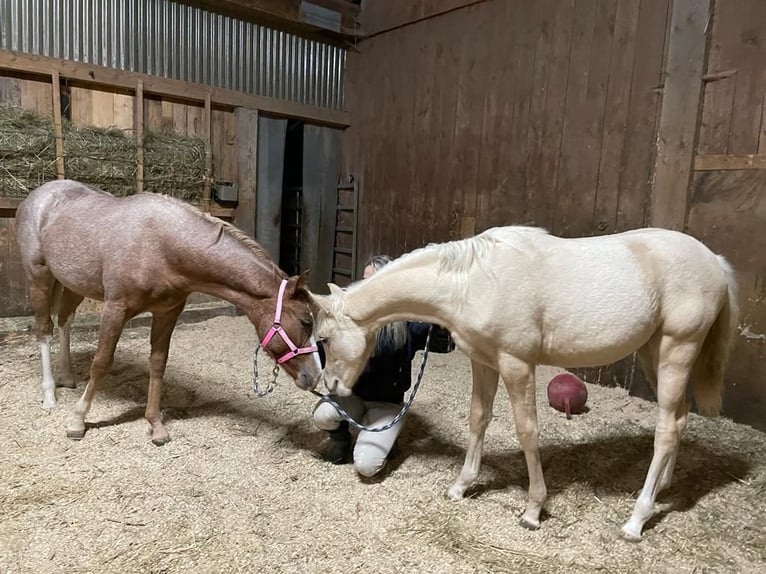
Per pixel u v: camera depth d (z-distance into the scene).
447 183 4.56
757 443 2.65
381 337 2.16
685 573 1.67
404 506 1.99
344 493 2.07
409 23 4.80
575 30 3.62
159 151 4.49
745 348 2.89
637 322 1.73
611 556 1.74
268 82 5.14
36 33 3.94
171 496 1.99
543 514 1.96
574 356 1.79
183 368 3.40
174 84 4.54
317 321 1.96
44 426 2.51
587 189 3.62
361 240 5.51
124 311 2.29
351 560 1.68
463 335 1.80
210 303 4.93
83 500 1.94
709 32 2.98
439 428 2.68
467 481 2.05
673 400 1.82
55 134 3.96
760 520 1.97
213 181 4.89
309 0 5.01
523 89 3.95
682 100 3.08
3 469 2.11
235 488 2.07
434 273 1.80
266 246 5.34
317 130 5.48
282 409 2.87
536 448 1.82
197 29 4.68
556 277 1.72
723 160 2.95
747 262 2.89
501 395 3.13
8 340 3.69
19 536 1.72
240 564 1.64
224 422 2.67
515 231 1.84
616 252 1.77
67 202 2.57
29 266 2.66
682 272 1.78
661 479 2.04
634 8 3.31
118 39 4.30
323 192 5.61
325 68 5.47
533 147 3.91
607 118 3.48
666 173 3.17
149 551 1.68
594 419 2.89
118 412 2.71
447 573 1.64
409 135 4.89
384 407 2.25
